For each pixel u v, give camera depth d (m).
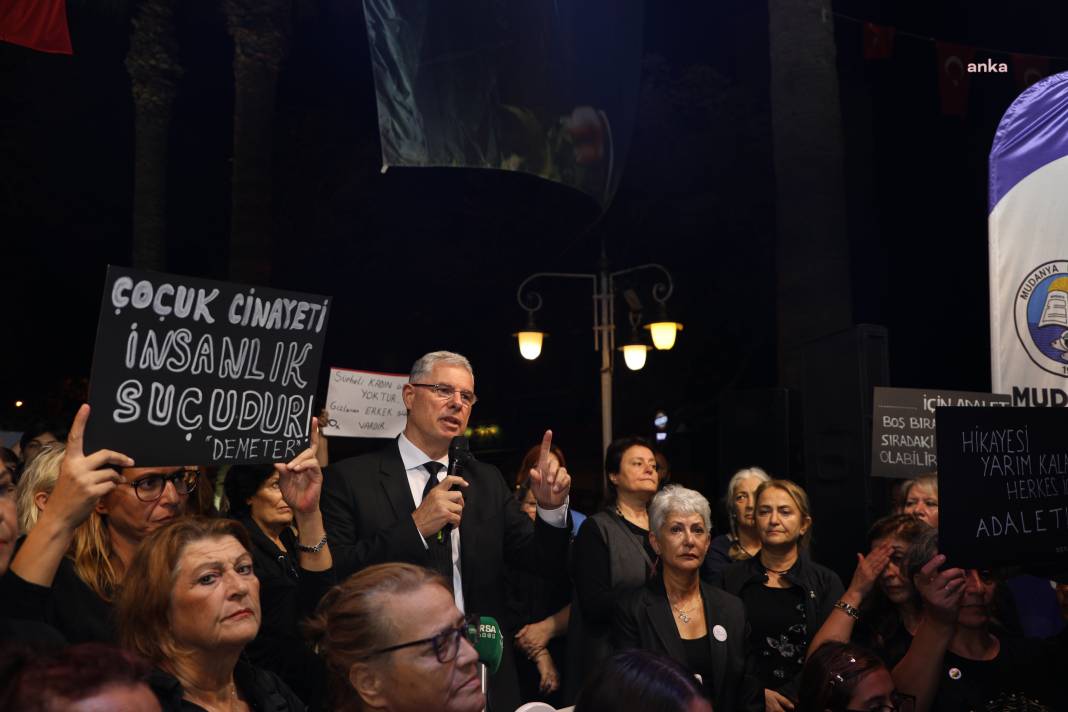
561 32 7.45
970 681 3.79
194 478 3.61
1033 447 3.83
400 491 4.34
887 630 4.34
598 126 7.80
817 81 8.99
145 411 3.01
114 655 1.79
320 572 3.49
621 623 4.60
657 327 12.03
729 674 4.46
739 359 21.31
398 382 6.53
